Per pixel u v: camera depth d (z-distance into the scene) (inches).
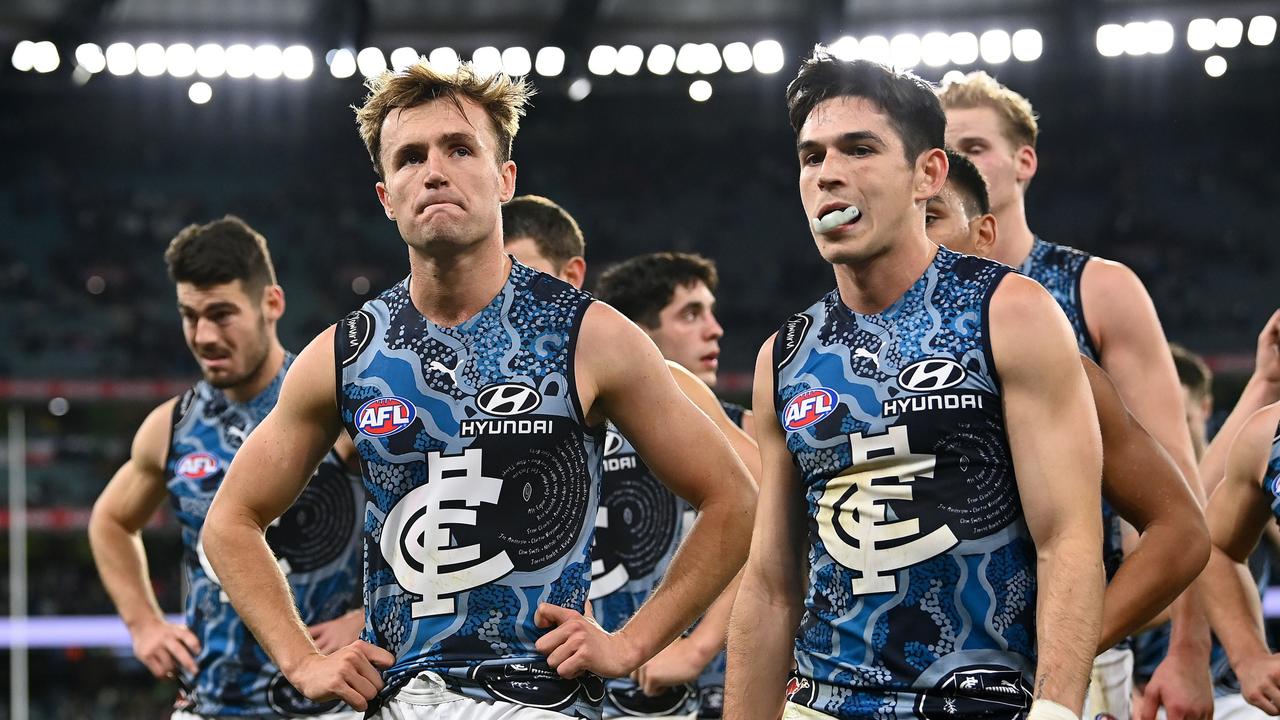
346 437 176.4
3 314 968.3
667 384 113.6
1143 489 113.1
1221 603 137.4
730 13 823.7
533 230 169.6
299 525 177.2
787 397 109.1
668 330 192.7
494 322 111.5
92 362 937.5
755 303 1039.0
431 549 107.4
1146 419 152.3
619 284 194.9
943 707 99.6
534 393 109.1
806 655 107.0
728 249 1072.2
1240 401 162.7
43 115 1053.8
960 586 100.4
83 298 992.9
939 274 105.9
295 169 1099.9
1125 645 155.4
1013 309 101.5
